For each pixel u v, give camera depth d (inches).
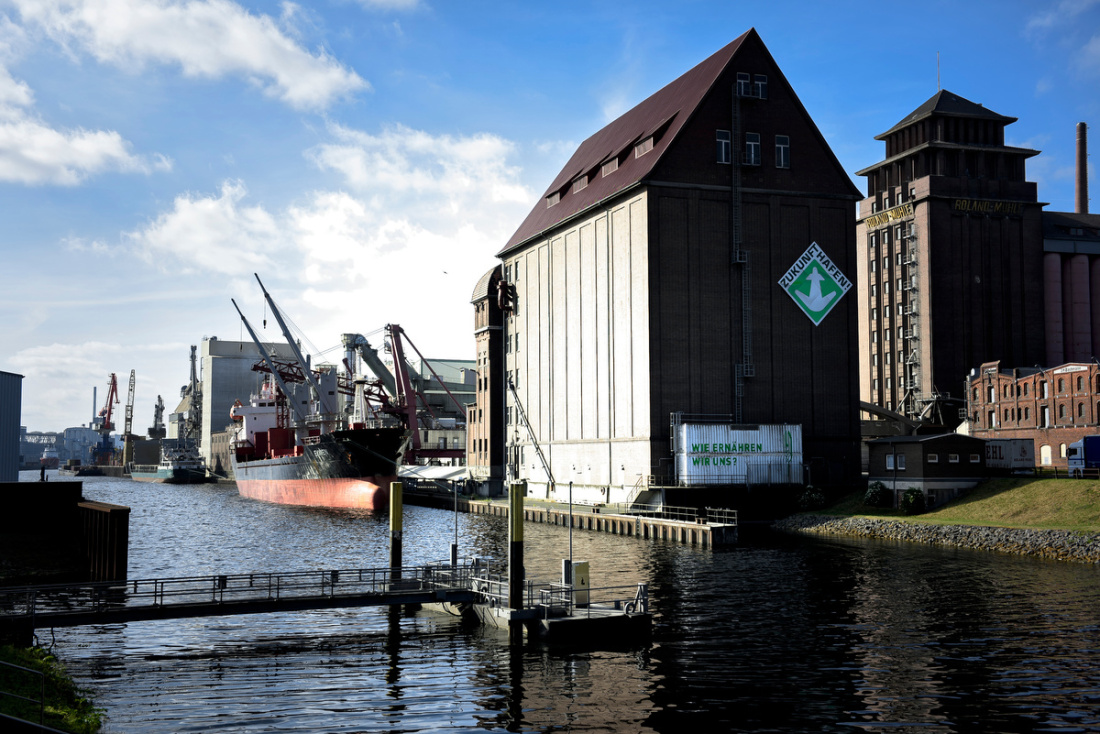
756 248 3528.5
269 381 6811.0
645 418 3388.3
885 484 3125.0
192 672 1331.2
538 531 3363.7
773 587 1911.9
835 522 2987.2
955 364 4813.0
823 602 1738.4
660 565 2268.7
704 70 3769.7
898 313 5108.3
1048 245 5128.0
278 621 1696.6
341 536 3304.6
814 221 3612.2
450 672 1310.3
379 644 1491.1
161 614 1445.6
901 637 1449.3
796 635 1480.1
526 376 4525.1
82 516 2118.6
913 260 4955.7
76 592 1959.9
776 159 3580.2
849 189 3659.0
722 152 3508.9
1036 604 1667.1
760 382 3484.3
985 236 4931.1
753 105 3567.9
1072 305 5182.1
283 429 6018.7
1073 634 1440.7
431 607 1781.5
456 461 6087.6
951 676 1235.2
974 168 5044.3
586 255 3905.0
